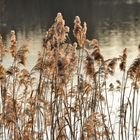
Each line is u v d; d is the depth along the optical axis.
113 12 114.81
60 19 14.09
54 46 14.19
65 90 14.77
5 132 14.82
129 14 108.75
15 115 14.61
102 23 91.12
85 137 14.53
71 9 123.38
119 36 69.38
